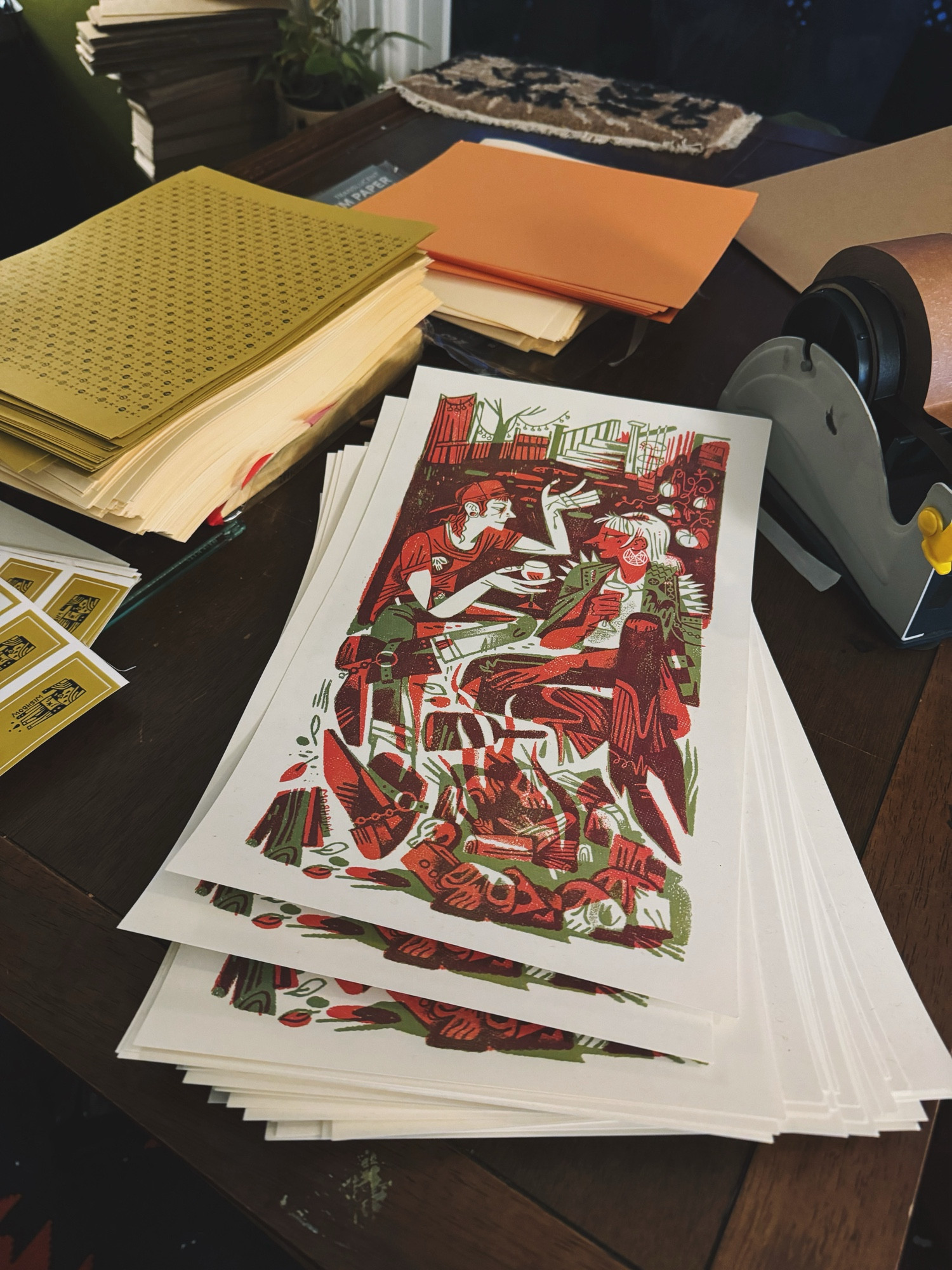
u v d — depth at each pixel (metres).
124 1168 0.76
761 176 0.84
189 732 0.41
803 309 0.51
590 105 0.92
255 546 0.50
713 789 0.38
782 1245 0.28
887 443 0.46
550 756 0.39
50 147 1.81
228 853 0.35
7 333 0.49
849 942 0.34
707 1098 0.30
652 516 0.50
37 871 0.36
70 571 0.46
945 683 0.45
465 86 0.94
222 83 1.34
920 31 1.13
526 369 0.62
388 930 0.33
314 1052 0.30
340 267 0.55
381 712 0.40
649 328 0.67
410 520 0.49
